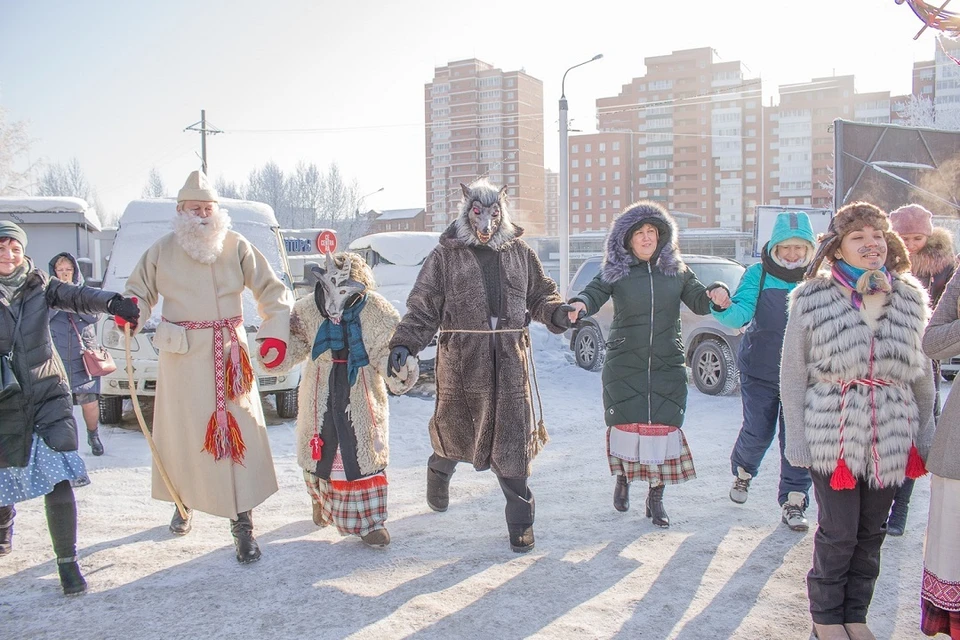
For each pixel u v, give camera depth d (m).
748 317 4.82
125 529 4.80
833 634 3.15
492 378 4.36
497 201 4.42
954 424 2.88
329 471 4.33
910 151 14.98
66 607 3.65
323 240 14.97
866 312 3.22
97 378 6.85
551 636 3.32
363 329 4.43
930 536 2.96
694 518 4.96
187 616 3.54
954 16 8.02
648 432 4.76
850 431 3.10
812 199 91.94
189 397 4.25
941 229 4.84
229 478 4.18
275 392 8.23
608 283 4.83
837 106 90.31
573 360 13.02
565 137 18.80
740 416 8.51
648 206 4.80
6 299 3.67
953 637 2.88
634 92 99.75
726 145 95.62
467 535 4.64
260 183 67.25
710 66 96.19
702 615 3.53
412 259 12.75
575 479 6.06
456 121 97.25
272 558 4.25
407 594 3.76
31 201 13.58
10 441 3.62
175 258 4.32
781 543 4.46
